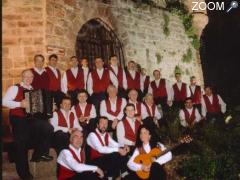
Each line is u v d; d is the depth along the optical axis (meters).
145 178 5.44
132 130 6.84
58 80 7.99
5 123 8.33
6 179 5.90
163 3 13.65
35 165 6.02
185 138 5.78
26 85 6.22
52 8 9.32
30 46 8.98
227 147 7.77
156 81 10.47
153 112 8.53
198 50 15.02
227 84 17.44
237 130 8.14
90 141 6.16
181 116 9.50
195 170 6.71
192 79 11.23
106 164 6.02
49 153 6.55
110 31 11.38
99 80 8.55
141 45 12.31
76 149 5.51
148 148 5.63
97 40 11.01
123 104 7.76
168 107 10.34
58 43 9.38
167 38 13.46
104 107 7.64
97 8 10.83
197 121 9.53
